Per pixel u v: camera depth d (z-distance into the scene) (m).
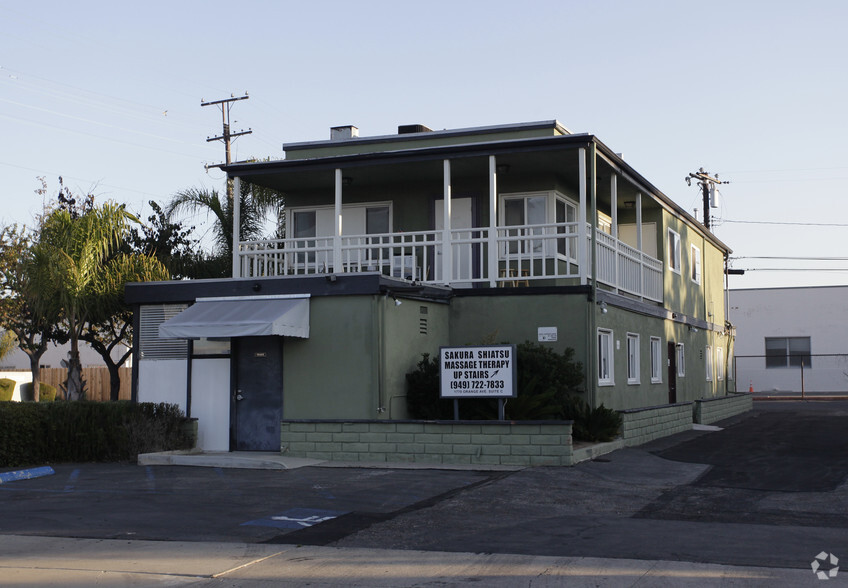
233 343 17.52
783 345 50.47
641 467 15.44
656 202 25.27
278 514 11.20
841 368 49.31
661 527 10.46
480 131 21.98
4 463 15.84
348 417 16.64
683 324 28.45
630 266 22.16
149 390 18.12
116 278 19.72
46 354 46.84
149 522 10.74
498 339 18.77
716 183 49.66
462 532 10.16
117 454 16.66
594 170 18.70
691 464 15.97
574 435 17.36
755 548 9.24
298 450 16.44
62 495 12.75
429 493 12.70
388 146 22.69
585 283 18.44
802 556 8.87
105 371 35.72
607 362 19.89
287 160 20.30
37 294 19.19
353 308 16.81
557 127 21.59
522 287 18.80
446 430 15.69
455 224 22.05
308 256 23.03
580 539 9.74
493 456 15.44
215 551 9.26
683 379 28.17
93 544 9.59
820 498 12.54
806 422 25.92
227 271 25.56
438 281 20.22
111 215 19.70
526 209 21.64
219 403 17.58
